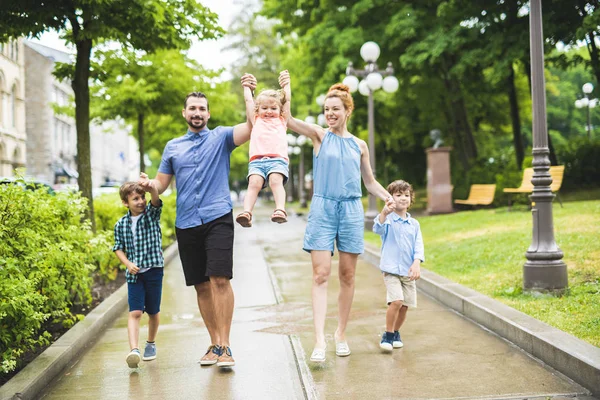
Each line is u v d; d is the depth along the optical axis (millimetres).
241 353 5473
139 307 5195
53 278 5734
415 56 19188
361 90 16172
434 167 19203
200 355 5445
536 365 4828
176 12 9203
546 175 6770
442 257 9828
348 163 5105
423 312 6977
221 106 20312
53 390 4594
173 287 9367
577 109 49688
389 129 32875
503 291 6922
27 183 5984
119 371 5031
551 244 6711
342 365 4992
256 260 12281
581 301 6141
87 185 9203
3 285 4457
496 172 20672
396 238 5355
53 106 17547
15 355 4871
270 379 4695
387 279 5371
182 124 21672
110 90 16797
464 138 24328
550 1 16047
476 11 17906
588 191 17938
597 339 4863
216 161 4977
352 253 5164
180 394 4406
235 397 4305
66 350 5238
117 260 9305
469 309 6570
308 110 30984
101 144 67375
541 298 6500
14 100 38125
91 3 8227
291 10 24172
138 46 9477
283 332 6238
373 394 4270
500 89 22234
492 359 5035
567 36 16188
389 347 5348
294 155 45688
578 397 4102
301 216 27156
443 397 4164
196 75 17953
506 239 10133
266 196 68000
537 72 6852
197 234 4938
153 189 4938
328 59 23297
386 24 20891
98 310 6961
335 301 7879
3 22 8398
